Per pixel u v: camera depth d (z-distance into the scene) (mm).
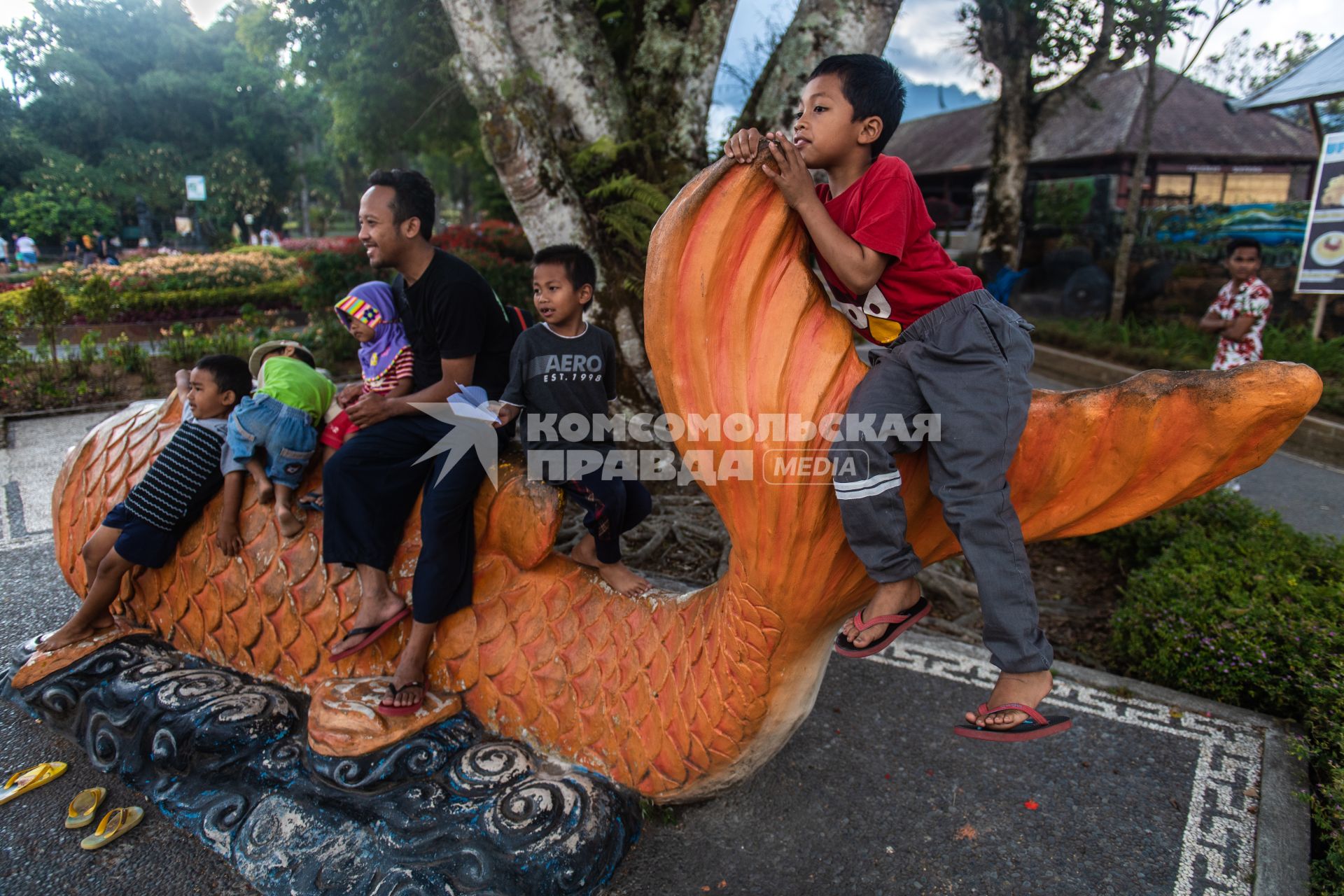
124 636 2830
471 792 2166
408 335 2484
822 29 4684
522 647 2332
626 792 2264
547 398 2260
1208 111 14883
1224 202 14641
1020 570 1540
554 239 4824
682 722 2135
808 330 1718
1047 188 14000
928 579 4066
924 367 1580
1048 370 10688
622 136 5004
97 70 32938
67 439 6551
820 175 4695
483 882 1968
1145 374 1535
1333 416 7391
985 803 2545
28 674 2740
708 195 1689
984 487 1532
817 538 1786
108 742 2529
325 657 2506
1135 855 2354
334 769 2213
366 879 2018
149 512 2631
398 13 9047
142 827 2350
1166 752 2814
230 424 2506
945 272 1621
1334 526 5281
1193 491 1540
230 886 2162
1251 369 1422
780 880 2205
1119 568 4484
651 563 4195
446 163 25375
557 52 4852
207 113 35062
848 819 2447
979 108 20203
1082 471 1595
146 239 34312
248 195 34844
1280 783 2625
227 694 2504
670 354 1809
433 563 2283
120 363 8703
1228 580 3506
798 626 1931
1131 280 12180
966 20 11109
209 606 2678
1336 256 7949
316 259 10203
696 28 4984
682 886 2166
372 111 11359
